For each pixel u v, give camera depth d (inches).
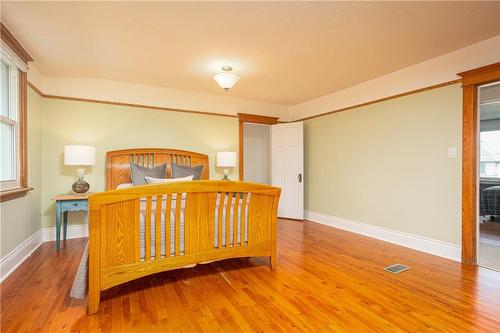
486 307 76.0
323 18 88.0
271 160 211.2
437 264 109.3
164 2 79.1
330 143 182.1
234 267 107.4
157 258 83.6
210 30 95.9
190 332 64.6
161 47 109.7
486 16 86.9
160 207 83.4
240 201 107.6
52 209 142.3
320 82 156.5
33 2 78.8
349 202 167.2
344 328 66.2
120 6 81.1
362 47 110.0
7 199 96.3
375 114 150.6
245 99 198.4
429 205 124.3
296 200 199.6
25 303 77.0
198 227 90.7
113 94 156.3
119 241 76.5
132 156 158.7
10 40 95.3
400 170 137.3
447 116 117.5
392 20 89.4
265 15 86.3
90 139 151.3
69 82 146.7
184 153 173.3
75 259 112.7
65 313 72.1
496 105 194.7
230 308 75.5
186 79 152.5
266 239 102.7
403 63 127.6
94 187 152.0
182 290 86.7
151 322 68.5
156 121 168.6
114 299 80.4
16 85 107.9
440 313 72.9
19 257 106.7
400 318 70.6
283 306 76.6
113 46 108.5
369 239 147.3
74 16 86.6
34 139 129.3
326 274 99.6
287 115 220.5
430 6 81.4
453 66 114.6
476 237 109.7
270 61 124.6
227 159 176.7
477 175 110.0
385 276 97.5
